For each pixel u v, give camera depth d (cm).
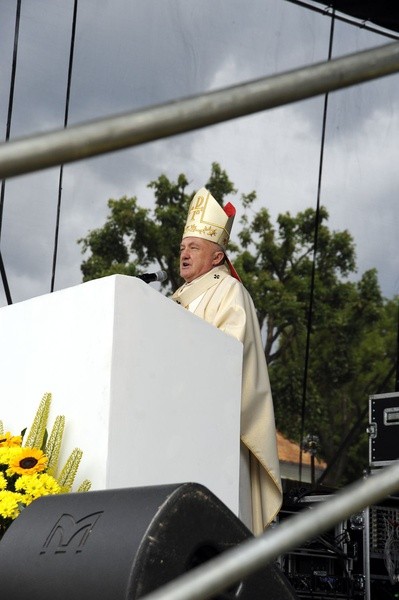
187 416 353
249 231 1129
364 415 1072
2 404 386
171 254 1044
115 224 997
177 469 347
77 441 343
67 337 359
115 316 341
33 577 233
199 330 362
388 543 634
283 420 1201
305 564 626
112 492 236
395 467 123
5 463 337
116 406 336
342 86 121
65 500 247
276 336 1196
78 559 222
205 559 216
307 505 640
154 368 347
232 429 365
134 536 211
